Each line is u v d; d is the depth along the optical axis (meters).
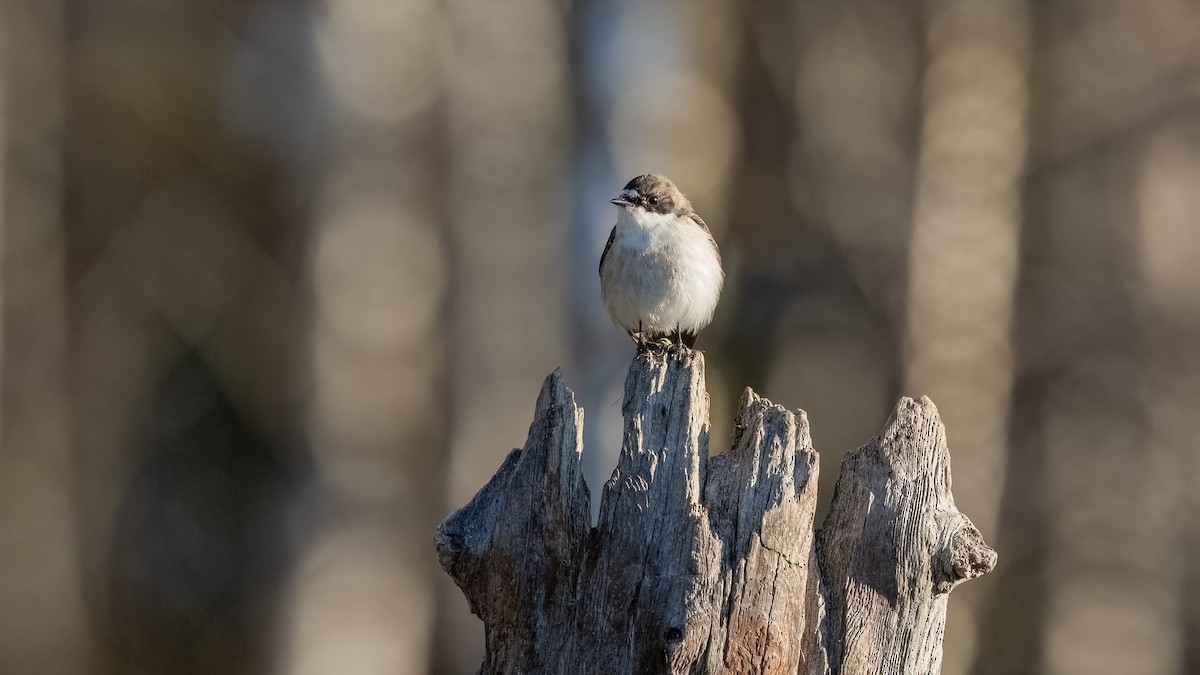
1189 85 16.81
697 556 5.41
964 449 14.84
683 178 16.20
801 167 17.97
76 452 18.27
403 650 13.80
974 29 14.63
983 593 16.83
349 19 13.18
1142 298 17.61
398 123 13.48
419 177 13.77
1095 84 16.73
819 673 5.50
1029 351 17.56
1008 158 15.13
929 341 14.87
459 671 14.62
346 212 13.38
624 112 15.34
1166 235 18.03
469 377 14.56
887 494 5.57
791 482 5.45
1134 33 16.62
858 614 5.55
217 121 17.45
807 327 17.95
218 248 17.73
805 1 18.17
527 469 5.70
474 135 14.65
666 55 15.59
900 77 16.02
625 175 15.27
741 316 18.44
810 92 17.98
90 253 18.34
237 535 18.06
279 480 14.57
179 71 17.72
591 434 14.57
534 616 5.67
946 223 14.82
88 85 17.91
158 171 18.09
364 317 13.51
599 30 15.42
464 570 5.79
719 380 18.05
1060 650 17.36
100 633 17.77
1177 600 18.06
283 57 13.60
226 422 18.44
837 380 17.66
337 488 13.50
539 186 15.02
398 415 13.73
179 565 18.06
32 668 17.05
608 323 15.03
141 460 18.39
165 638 17.78
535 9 14.95
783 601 5.40
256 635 14.80
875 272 16.47
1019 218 15.91
